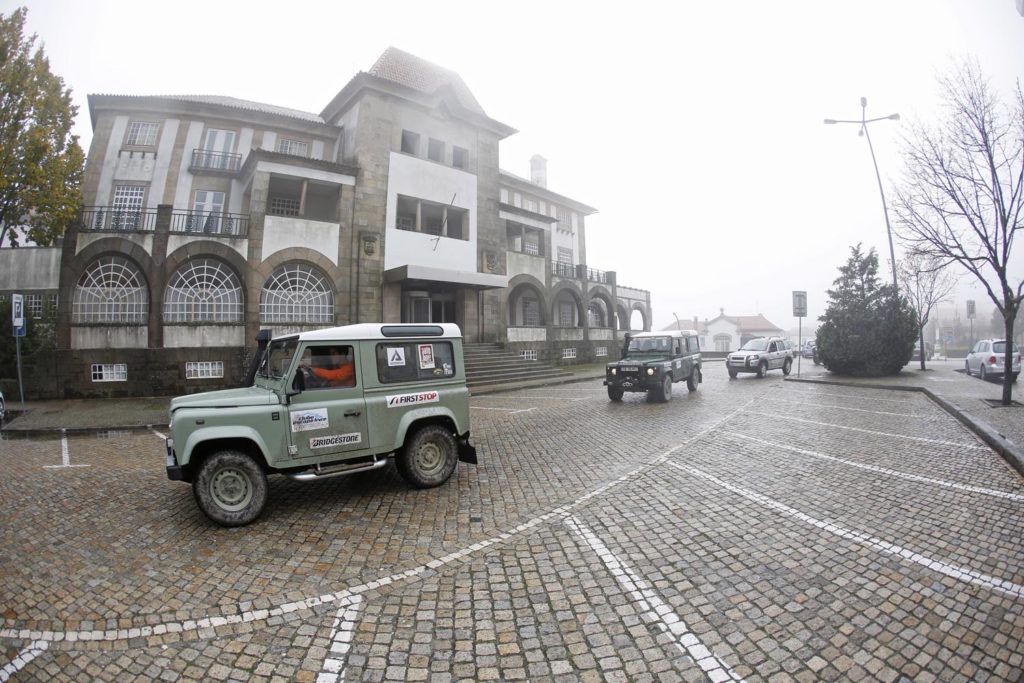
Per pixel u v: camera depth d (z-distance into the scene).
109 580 4.07
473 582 3.95
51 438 10.67
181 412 5.12
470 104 27.08
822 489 6.00
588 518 5.26
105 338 17.11
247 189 21.06
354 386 5.96
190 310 17.91
